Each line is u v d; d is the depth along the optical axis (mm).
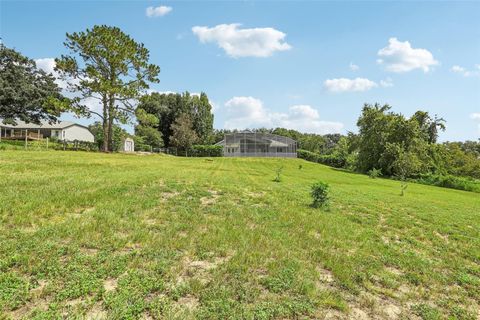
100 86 31094
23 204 6539
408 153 38906
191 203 8500
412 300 4238
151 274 4012
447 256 6391
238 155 55625
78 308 3131
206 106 72875
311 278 4398
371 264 5281
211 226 6367
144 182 11211
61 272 3830
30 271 3793
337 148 63906
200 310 3305
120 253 4605
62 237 4965
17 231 5031
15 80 37344
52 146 31016
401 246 6723
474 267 5859
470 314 4020
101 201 7539
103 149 34125
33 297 3285
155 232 5734
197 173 17422
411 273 5184
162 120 68375
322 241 6195
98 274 3867
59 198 7320
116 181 10875
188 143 59000
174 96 70250
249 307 3477
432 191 24609
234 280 4062
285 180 19469
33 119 39844
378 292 4320
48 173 12078
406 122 41406
